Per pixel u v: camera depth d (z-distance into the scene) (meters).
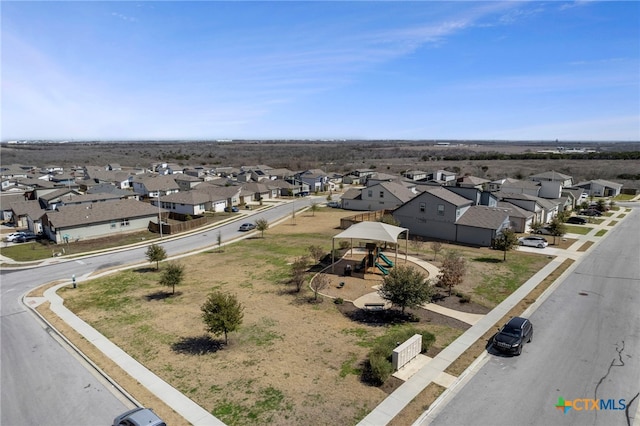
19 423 16.05
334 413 15.72
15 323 26.28
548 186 71.38
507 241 38.91
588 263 37.75
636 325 24.00
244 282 33.59
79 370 20.06
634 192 95.75
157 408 16.45
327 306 27.50
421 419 15.28
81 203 64.06
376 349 19.56
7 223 66.00
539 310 26.41
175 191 90.06
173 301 29.62
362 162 180.88
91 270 39.28
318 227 60.25
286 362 19.95
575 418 15.42
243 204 85.38
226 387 17.88
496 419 15.37
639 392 17.14
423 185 82.56
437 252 41.00
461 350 20.77
